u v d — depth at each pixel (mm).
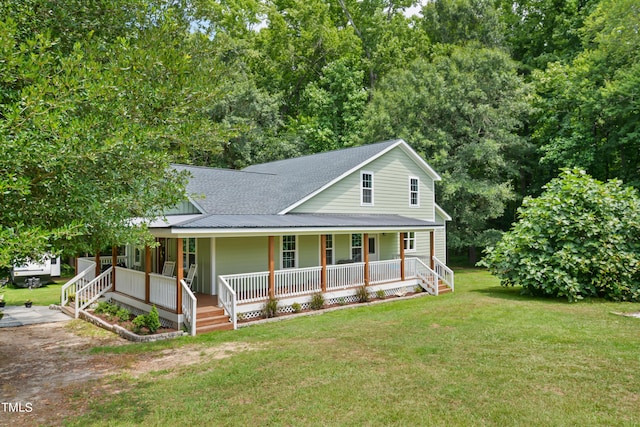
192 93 8359
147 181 7641
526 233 15195
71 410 6316
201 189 16188
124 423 5809
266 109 31875
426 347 9008
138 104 7508
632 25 24203
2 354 9516
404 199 21312
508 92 26875
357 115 33438
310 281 14594
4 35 5496
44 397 6867
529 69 33531
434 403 6203
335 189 17891
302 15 38000
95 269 16062
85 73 6227
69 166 6062
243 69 32656
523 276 15180
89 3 8484
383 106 28219
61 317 13883
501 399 6305
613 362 7812
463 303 14398
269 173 22016
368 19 39750
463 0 33781
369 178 19547
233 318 11508
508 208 34906
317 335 10336
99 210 6531
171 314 11422
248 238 15148
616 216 14414
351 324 11570
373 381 7078
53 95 5902
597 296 14703
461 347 8977
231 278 12328
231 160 31828
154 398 6652
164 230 10844
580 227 14031
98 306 13516
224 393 6754
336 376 7344
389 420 5711
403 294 16781
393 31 37781
